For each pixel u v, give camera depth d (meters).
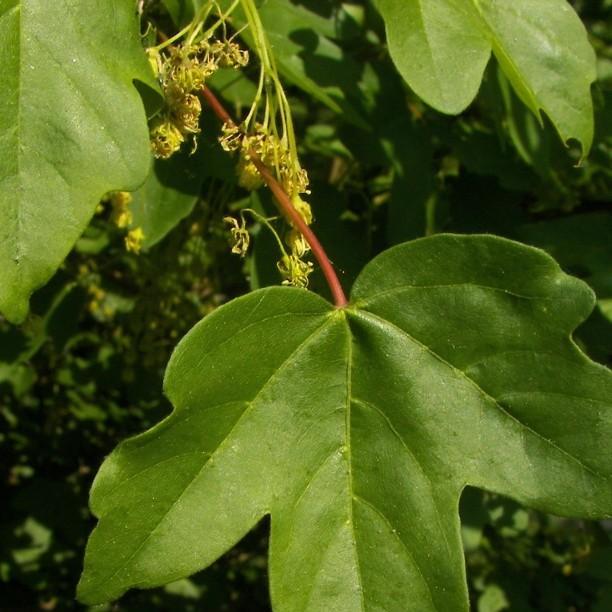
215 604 0.44
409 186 0.27
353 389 0.20
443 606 0.19
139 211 0.24
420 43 0.20
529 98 0.22
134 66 0.18
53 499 0.43
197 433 0.19
